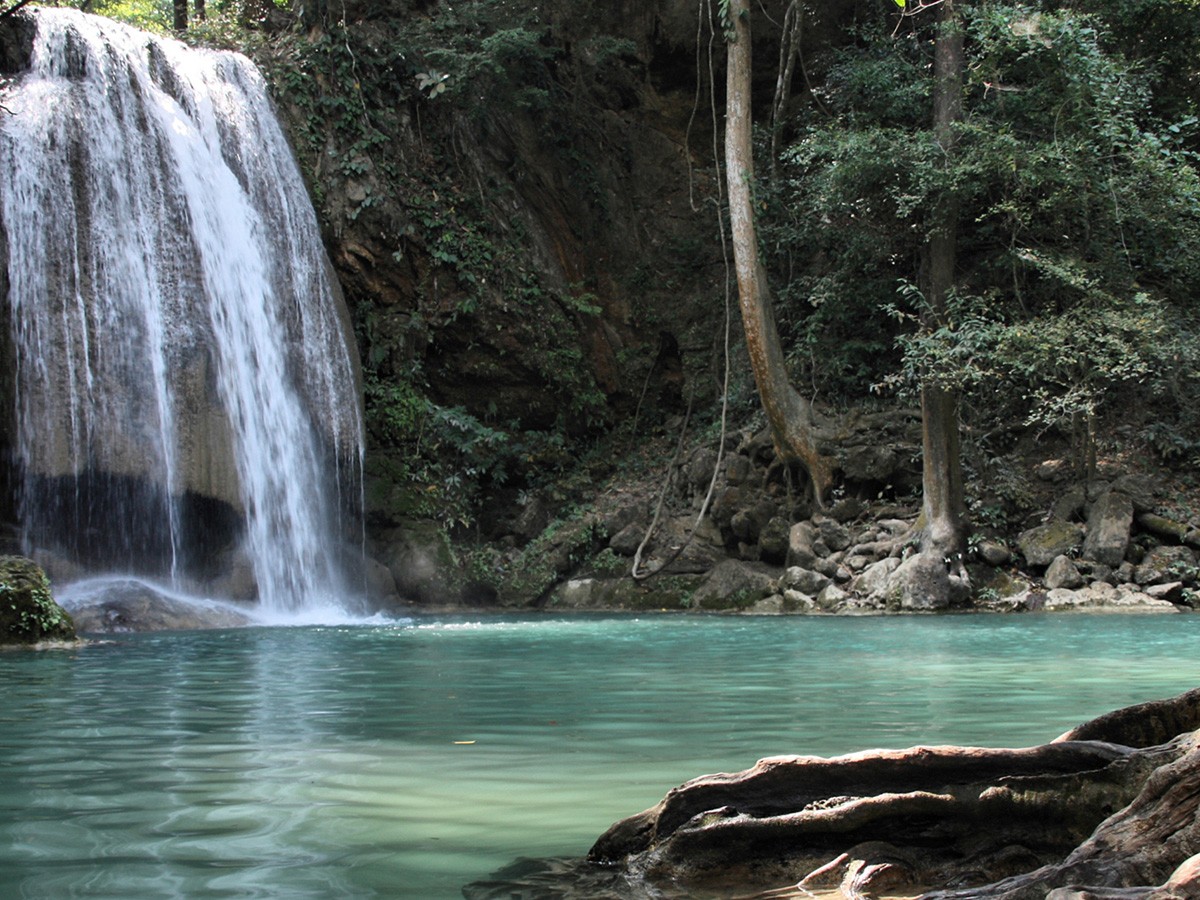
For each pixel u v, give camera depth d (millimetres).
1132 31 19062
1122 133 16078
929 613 14312
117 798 3422
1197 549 14711
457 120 20688
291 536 15906
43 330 13734
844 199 17328
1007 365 15961
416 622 13484
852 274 18547
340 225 18875
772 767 2812
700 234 22328
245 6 21812
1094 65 15570
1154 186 15844
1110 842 2357
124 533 13906
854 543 16203
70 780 3705
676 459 19281
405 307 19500
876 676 7023
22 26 15531
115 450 13875
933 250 16484
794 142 21438
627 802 3395
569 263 21781
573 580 17953
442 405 20156
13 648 9250
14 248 13688
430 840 2926
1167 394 17406
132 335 14500
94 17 16281
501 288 20219
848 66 18672
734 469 17906
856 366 18953
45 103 14656
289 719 5184
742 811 2746
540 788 3598
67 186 14430
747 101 17453
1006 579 14961
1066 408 14875
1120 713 3061
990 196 17031
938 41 16781
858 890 2490
